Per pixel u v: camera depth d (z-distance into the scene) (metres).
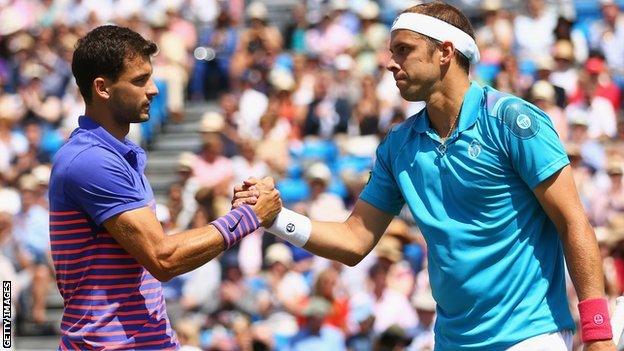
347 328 36.12
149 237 16.59
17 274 42.88
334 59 53.16
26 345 41.97
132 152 17.02
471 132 17.03
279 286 38.91
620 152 45.44
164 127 53.53
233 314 38.28
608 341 16.27
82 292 16.77
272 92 50.78
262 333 36.62
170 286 40.47
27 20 60.50
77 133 16.98
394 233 37.66
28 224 44.06
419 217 17.41
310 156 47.19
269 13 61.12
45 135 52.59
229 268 38.97
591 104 48.09
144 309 16.89
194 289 39.41
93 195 16.53
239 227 17.52
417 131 17.64
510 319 16.94
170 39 54.31
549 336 16.86
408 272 36.91
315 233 18.48
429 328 34.84
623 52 52.47
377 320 36.03
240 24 58.69
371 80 49.22
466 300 17.14
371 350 35.81
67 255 16.81
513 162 16.84
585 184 41.56
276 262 39.16
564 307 17.16
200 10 59.41
